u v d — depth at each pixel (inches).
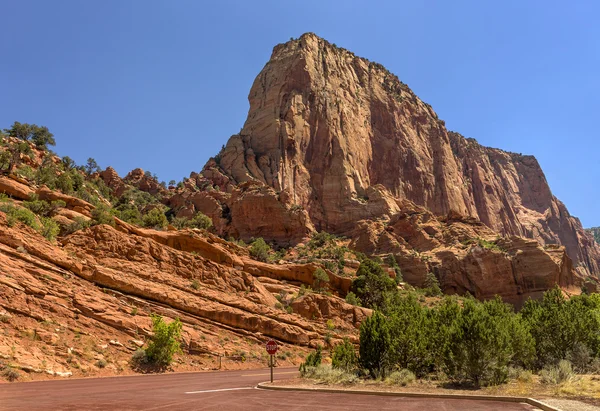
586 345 1025.5
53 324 1080.2
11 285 1096.8
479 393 679.1
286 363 1576.0
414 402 603.2
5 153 2792.8
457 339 842.8
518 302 4170.8
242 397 648.4
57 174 3560.5
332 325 2089.1
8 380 799.1
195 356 1352.1
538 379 829.8
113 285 1459.2
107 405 532.1
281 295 2309.3
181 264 1838.1
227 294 1847.9
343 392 731.4
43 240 1462.8
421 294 3831.2
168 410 504.4
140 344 1218.6
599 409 490.9
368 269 3225.9
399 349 945.5
